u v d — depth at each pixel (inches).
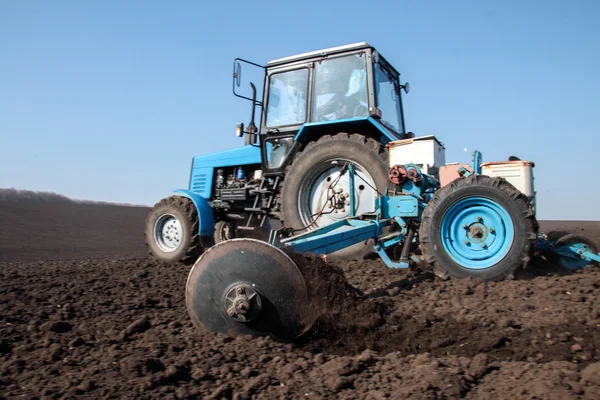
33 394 88.3
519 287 151.1
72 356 109.3
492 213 163.9
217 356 106.7
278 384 94.9
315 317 122.0
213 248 122.3
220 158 303.3
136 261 287.7
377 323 126.0
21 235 493.7
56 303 161.5
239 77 254.4
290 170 240.8
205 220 268.4
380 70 258.1
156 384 92.9
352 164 228.4
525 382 91.5
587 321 119.6
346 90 245.4
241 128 287.6
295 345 118.9
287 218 240.7
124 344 118.0
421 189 189.5
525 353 107.9
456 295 149.6
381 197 191.8
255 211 268.7
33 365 103.5
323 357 109.3
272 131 264.2
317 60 252.2
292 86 261.9
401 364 104.5
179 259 267.6
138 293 180.5
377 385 94.0
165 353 109.9
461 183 166.7
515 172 177.6
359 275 188.1
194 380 96.1
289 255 128.8
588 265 184.2
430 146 204.5
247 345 113.6
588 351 105.9
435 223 168.6
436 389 90.0
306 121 251.8
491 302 140.6
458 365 101.7
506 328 120.3
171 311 152.1
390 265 185.5
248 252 120.0
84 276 219.9
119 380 94.0
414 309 138.3
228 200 287.3
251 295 117.0
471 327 122.6
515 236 158.6
